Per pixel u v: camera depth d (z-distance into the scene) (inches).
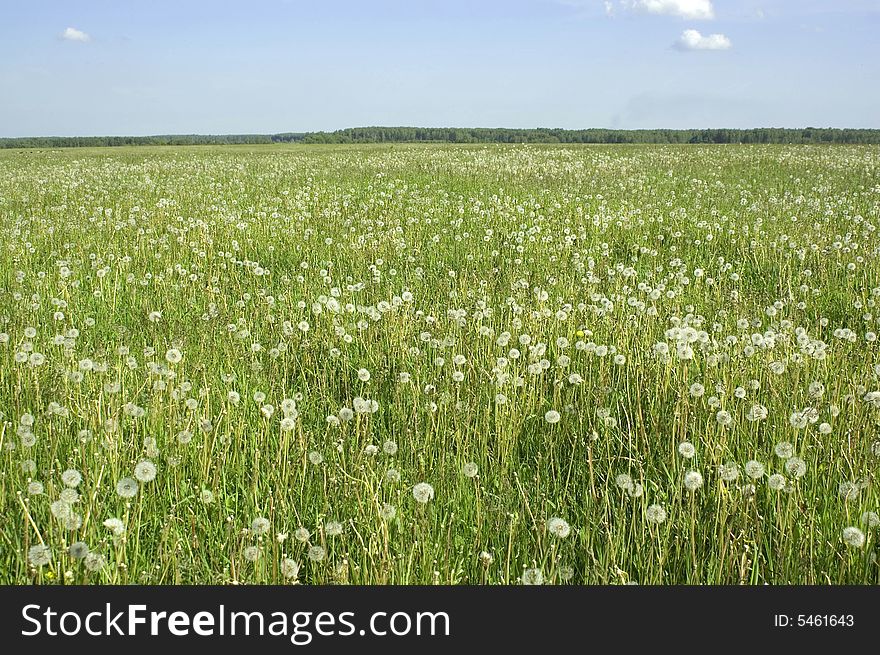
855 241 397.7
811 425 165.5
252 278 334.0
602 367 201.6
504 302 282.8
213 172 947.3
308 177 836.0
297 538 127.7
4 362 197.9
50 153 1867.6
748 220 469.1
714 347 207.8
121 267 339.3
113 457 145.3
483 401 187.9
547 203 574.9
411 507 142.5
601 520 133.6
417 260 365.4
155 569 125.3
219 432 169.5
